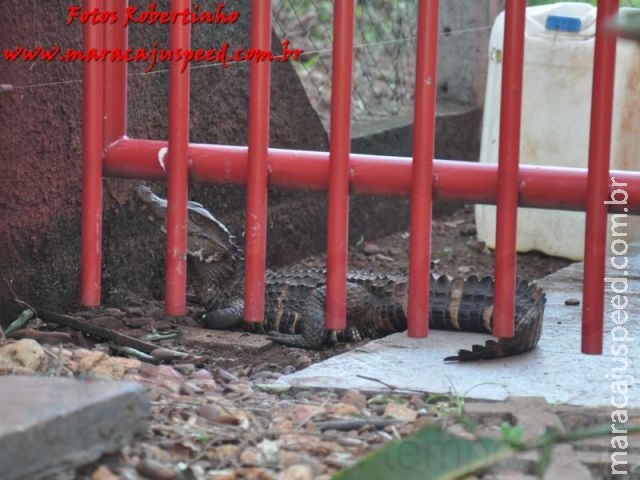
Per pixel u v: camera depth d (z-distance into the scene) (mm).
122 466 5434
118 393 5379
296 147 12328
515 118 7355
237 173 7836
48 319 9164
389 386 7602
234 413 6617
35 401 5188
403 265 12625
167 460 5723
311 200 12547
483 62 15406
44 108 9109
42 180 9172
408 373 7957
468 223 14516
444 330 9555
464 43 15469
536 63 12195
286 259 12195
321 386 7582
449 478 4109
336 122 7551
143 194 9602
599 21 7105
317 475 5695
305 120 12445
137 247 10422
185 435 6137
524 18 7301
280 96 11945
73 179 9555
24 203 8992
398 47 15016
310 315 9766
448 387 7602
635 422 6777
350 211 13008
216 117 11133
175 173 7820
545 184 7473
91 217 8008
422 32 7387
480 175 7559
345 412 6926
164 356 8641
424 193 7559
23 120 8883
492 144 12492
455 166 7609
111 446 5328
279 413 6797
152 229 10625
